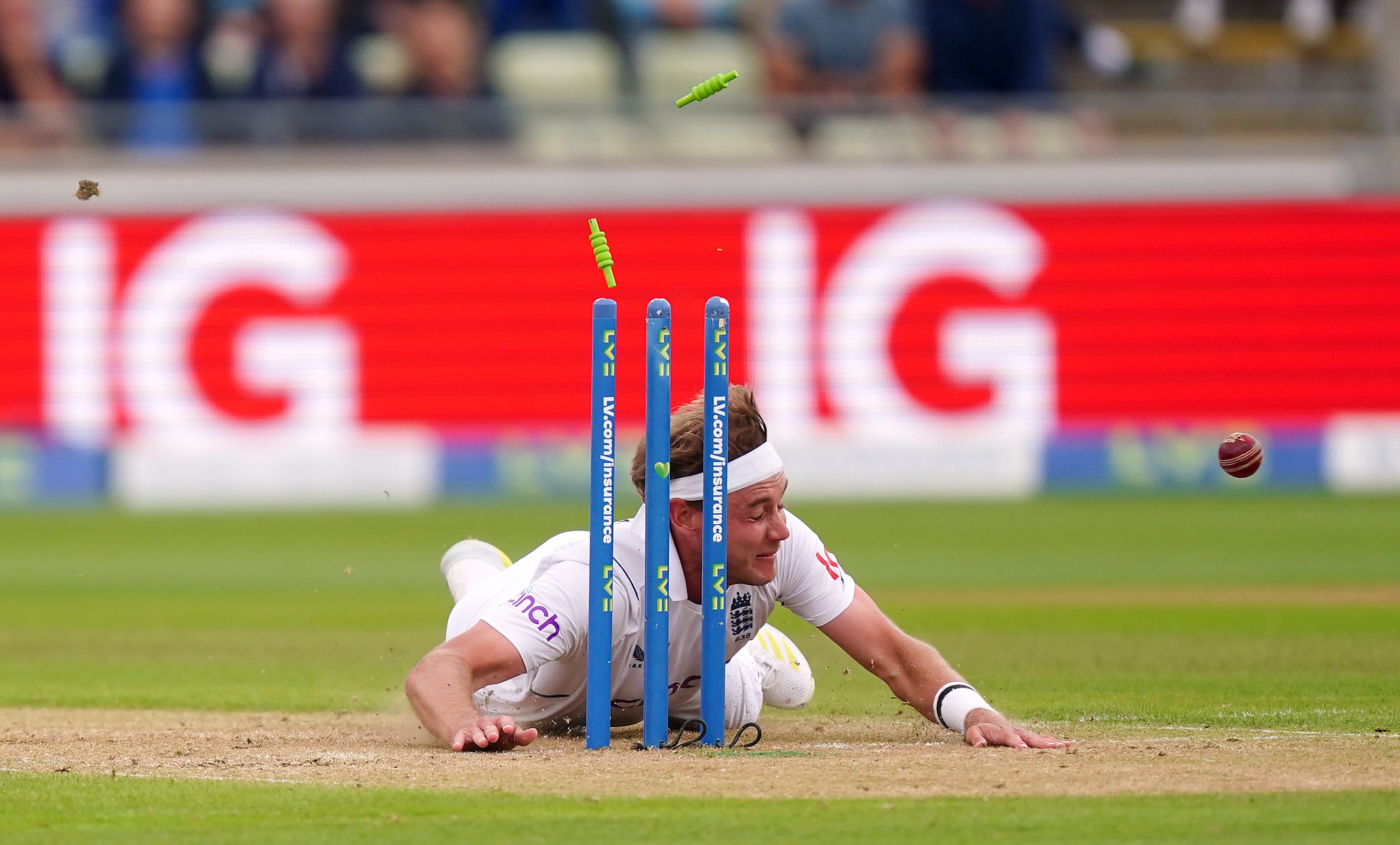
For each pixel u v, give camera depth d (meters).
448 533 50.88
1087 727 17.52
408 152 68.00
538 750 15.27
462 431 67.44
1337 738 16.25
